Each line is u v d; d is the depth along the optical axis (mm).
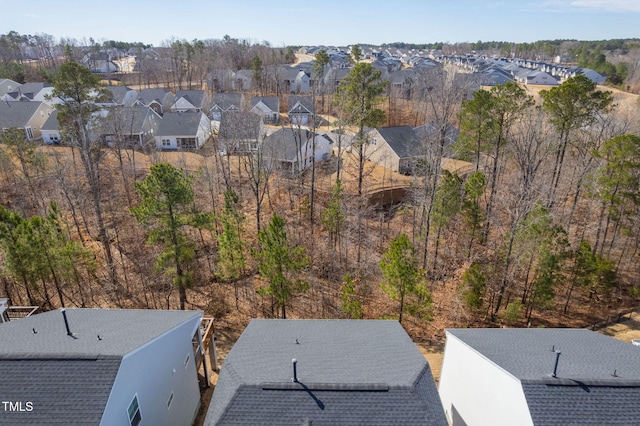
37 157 35969
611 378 11664
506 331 15891
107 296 25188
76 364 11266
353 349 13617
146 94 73125
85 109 30547
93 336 13086
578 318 23734
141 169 43031
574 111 27609
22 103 56281
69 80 29203
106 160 44781
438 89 52219
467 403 14336
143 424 12664
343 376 11711
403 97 76000
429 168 27969
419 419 10516
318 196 38531
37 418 10117
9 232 19656
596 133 36875
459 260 28859
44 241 20297
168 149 53156
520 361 12719
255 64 82625
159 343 13477
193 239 31203
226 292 25953
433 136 35938
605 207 27094
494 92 29328
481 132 30125
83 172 39875
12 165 38344
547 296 21141
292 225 33875
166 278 25547
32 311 20656
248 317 23766
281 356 12945
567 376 11703
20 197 35000
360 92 35625
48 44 137375
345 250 29984
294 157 43656
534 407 10812
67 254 20906
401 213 34406
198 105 69812
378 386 11188
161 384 13734
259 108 66500
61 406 10359
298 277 24656
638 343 15281
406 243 19578
